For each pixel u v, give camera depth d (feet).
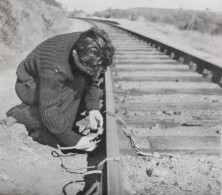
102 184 7.72
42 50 8.62
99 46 7.56
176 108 13.74
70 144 8.92
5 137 10.39
